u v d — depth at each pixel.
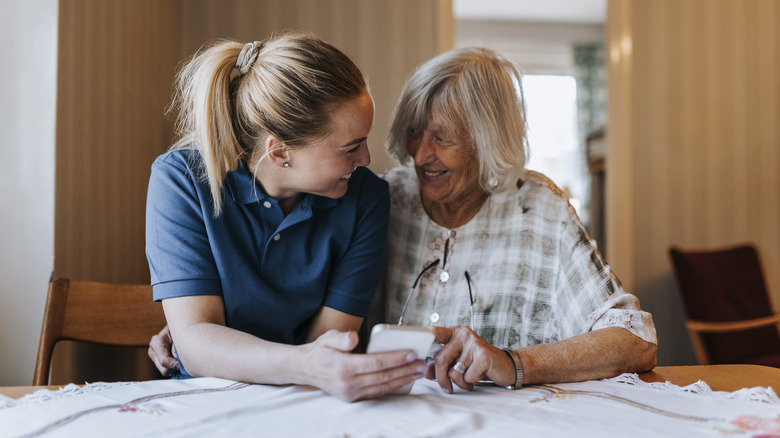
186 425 0.83
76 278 1.93
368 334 1.58
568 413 0.90
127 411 0.88
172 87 1.36
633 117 3.59
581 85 6.89
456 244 1.53
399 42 3.37
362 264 1.36
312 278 1.31
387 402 0.94
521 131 1.45
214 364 1.08
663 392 1.03
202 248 1.22
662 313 3.58
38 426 0.82
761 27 3.67
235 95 1.20
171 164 1.26
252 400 0.94
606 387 1.08
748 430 0.81
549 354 1.12
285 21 3.29
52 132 1.80
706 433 0.80
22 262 1.80
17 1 1.83
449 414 0.88
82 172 1.97
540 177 1.56
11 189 1.81
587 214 6.64
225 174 1.23
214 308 1.21
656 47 3.61
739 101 3.65
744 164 3.65
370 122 1.19
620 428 0.83
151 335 1.67
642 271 3.57
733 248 3.41
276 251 1.28
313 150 1.17
